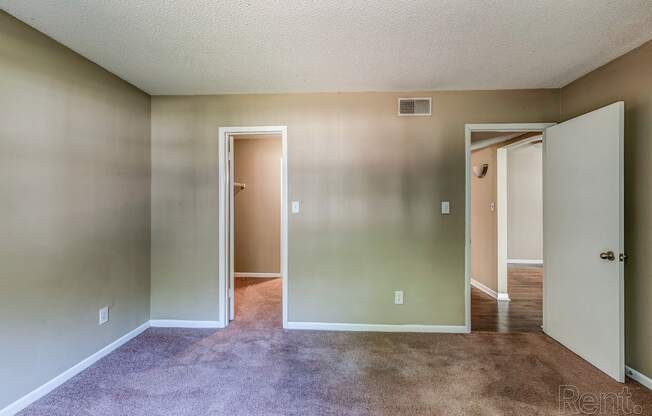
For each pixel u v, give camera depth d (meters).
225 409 1.82
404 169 2.94
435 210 2.92
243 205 5.25
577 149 2.46
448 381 2.11
